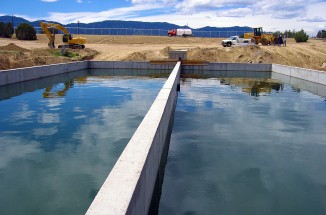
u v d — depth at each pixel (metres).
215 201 5.94
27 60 25.67
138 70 29.77
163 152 8.04
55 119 11.91
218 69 29.89
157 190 6.31
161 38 55.44
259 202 5.93
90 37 56.78
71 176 7.06
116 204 3.39
